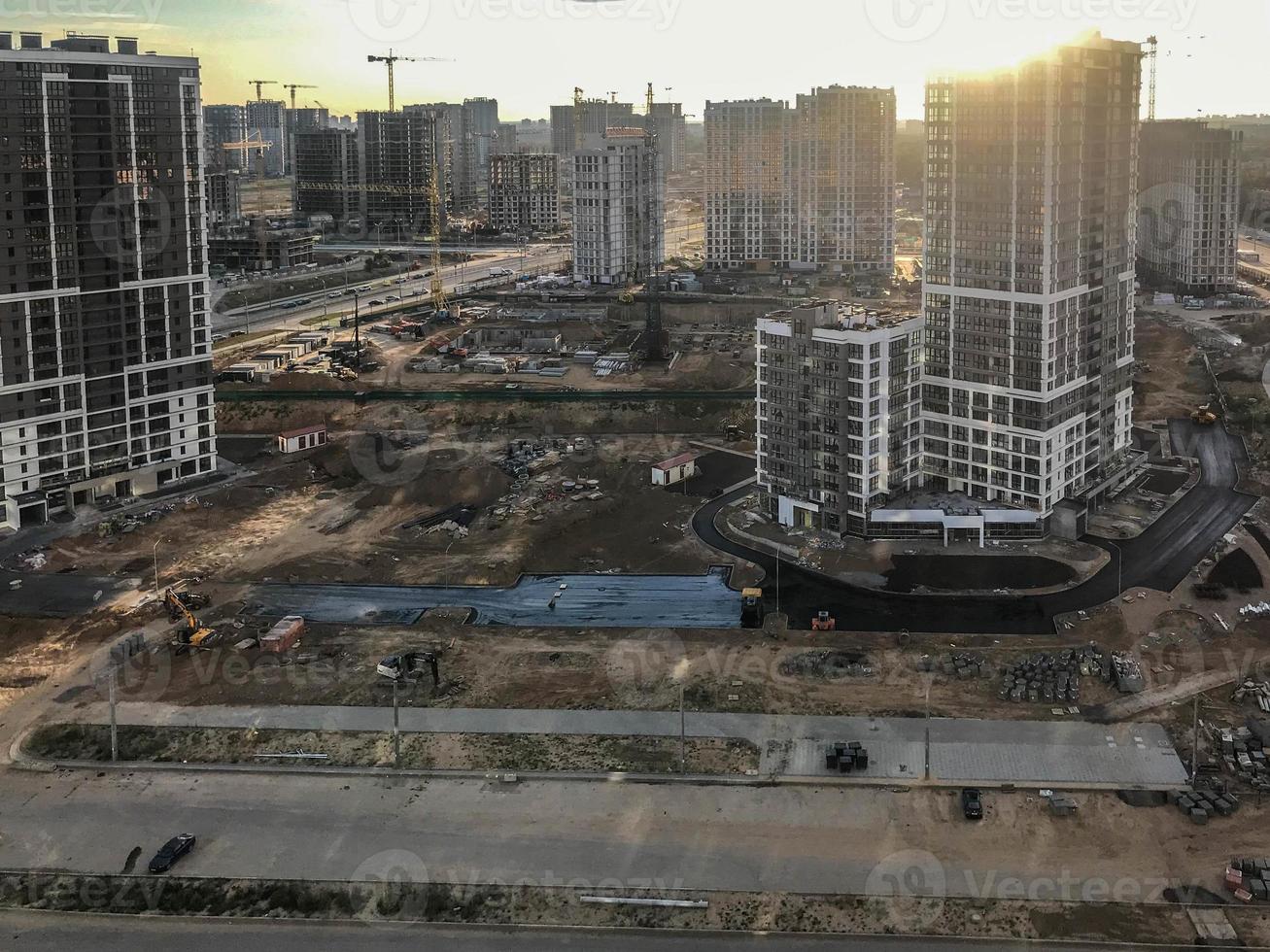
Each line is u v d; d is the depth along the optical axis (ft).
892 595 630.74
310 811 444.14
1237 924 371.76
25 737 500.33
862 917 378.73
